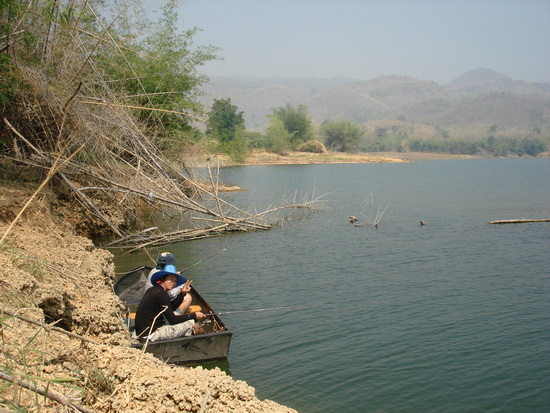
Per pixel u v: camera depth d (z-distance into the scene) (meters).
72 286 7.31
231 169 65.00
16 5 12.59
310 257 15.31
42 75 13.75
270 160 87.75
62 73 14.44
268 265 14.29
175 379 5.00
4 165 13.98
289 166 78.00
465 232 19.70
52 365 4.81
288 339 8.96
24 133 14.92
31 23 13.86
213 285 12.30
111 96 16.31
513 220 21.89
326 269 13.91
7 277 5.80
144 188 17.31
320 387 7.28
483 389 7.35
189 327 7.60
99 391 4.79
